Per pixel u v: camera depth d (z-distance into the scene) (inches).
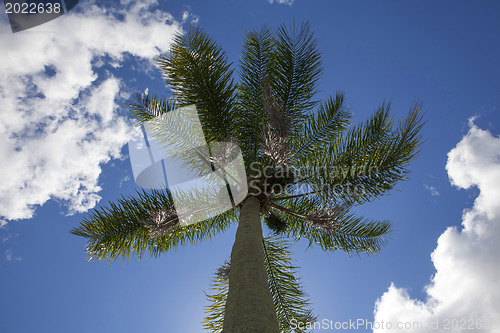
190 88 293.6
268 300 149.8
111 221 289.4
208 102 295.6
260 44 333.1
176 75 293.6
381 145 280.4
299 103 318.7
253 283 156.2
